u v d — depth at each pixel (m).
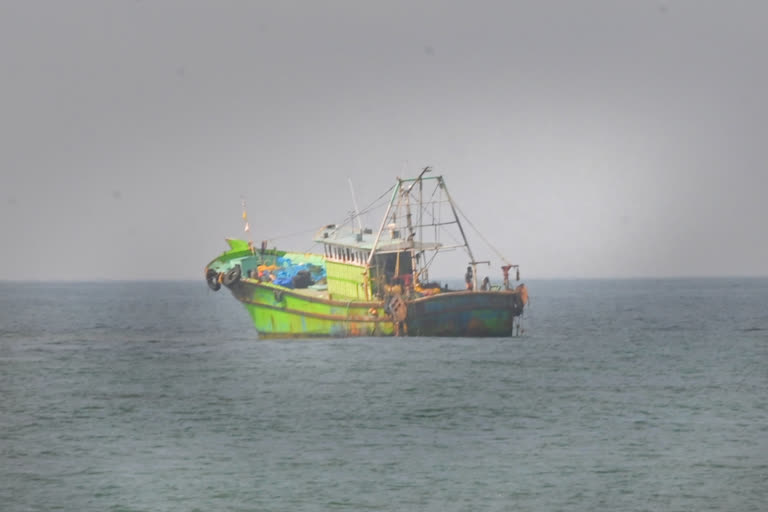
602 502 160.38
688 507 157.75
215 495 165.00
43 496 165.25
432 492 165.50
